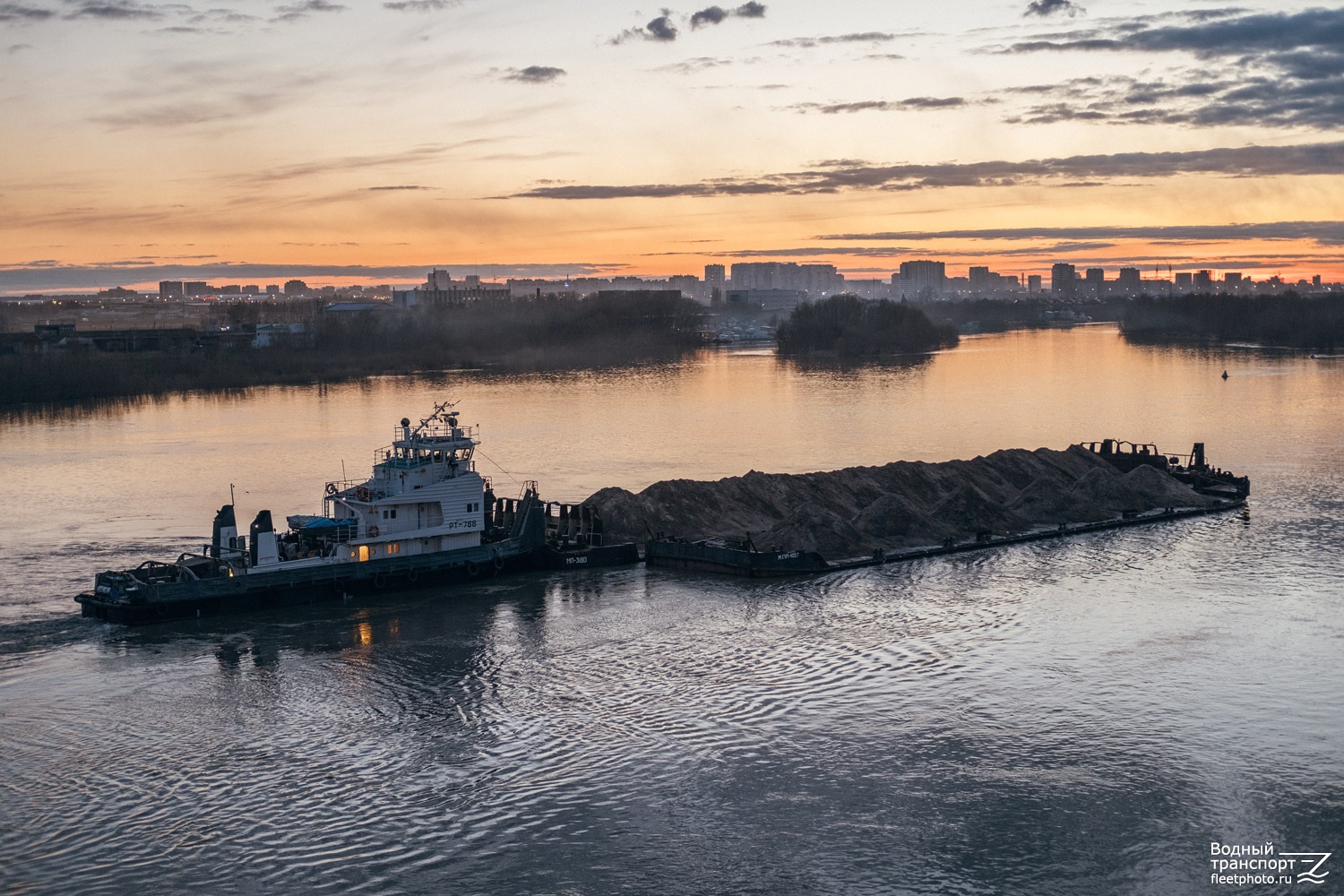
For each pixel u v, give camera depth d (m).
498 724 63.19
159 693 67.38
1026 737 61.12
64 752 60.00
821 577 90.38
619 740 61.16
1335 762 58.06
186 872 49.44
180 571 81.56
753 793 55.69
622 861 50.12
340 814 53.97
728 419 183.75
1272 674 69.00
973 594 85.50
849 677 69.44
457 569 88.94
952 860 50.03
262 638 76.50
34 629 78.31
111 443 167.25
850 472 111.81
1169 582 88.19
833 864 49.84
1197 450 128.12
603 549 94.50
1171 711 63.97
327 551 85.75
